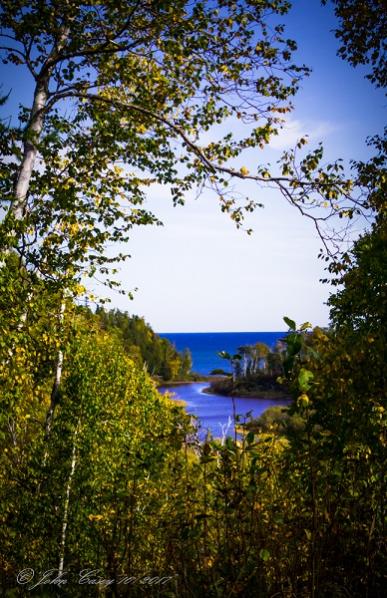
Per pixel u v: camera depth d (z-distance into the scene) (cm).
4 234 598
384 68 963
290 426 296
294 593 241
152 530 320
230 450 271
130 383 1144
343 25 985
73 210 790
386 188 690
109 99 821
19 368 594
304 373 254
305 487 299
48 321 678
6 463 930
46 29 757
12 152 730
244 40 766
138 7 725
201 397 8144
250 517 269
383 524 271
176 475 321
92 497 832
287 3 728
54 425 991
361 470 292
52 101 796
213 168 745
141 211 855
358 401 301
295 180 693
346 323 535
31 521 840
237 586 247
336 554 267
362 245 579
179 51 741
